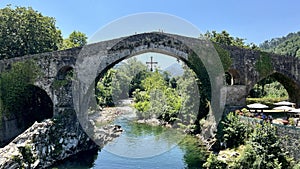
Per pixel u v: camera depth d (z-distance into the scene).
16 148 20.42
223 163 19.25
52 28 39.56
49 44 38.31
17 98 29.64
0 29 34.78
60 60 28.58
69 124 26.70
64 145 24.83
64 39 52.44
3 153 19.77
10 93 29.48
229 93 28.20
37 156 21.67
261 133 18.33
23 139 21.55
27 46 35.41
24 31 35.50
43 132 23.31
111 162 21.70
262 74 29.31
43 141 23.05
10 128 29.30
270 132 18.30
